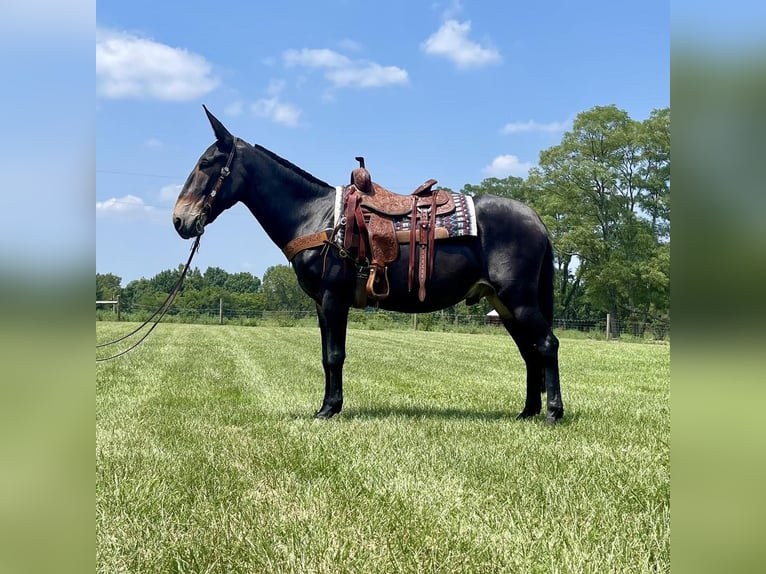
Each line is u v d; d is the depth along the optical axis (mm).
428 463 3854
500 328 34938
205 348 16438
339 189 5543
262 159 5711
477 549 2475
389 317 40906
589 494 3211
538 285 5629
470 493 3234
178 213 5535
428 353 16172
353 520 2820
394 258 5320
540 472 3666
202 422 5402
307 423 5266
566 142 44688
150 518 2889
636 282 41031
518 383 9195
